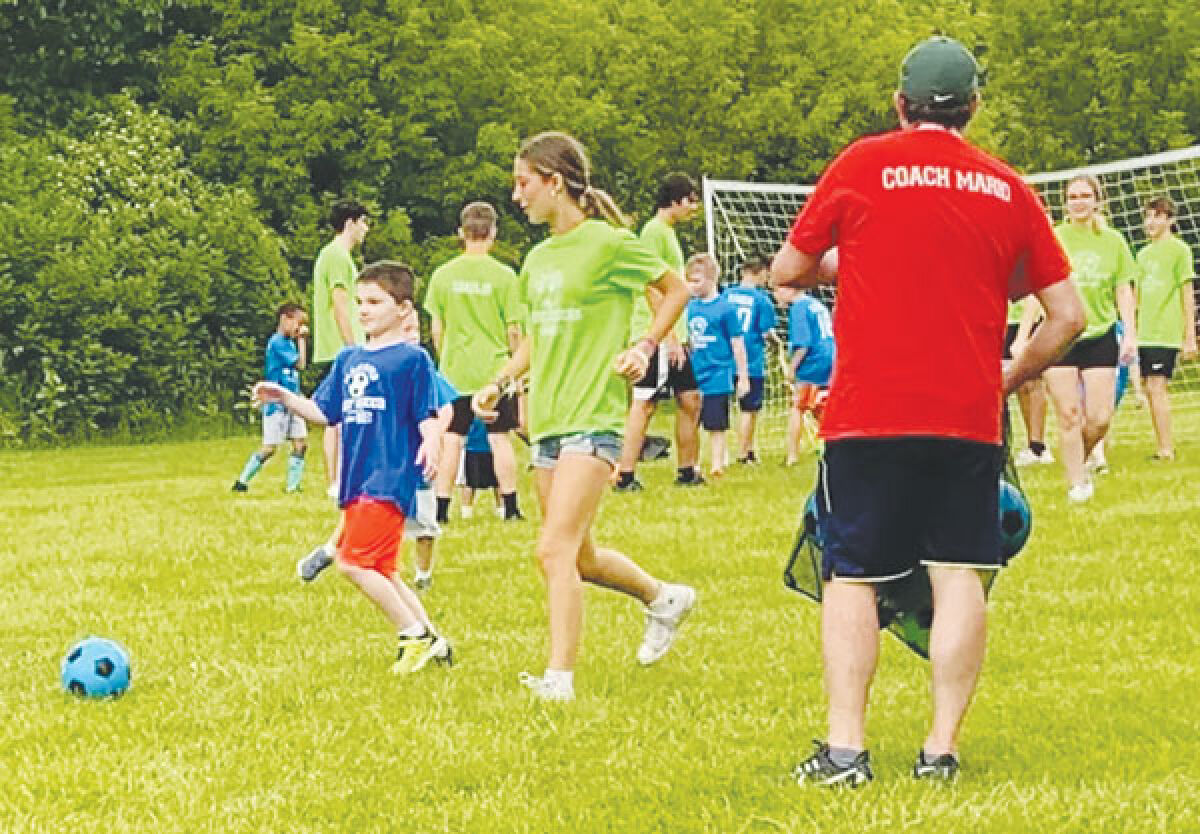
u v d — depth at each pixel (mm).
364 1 44312
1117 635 9312
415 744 7340
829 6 49938
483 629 10336
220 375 38188
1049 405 31188
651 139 48688
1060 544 12758
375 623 10625
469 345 15734
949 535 6391
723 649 9328
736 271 27703
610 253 8336
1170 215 19406
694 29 49062
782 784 6430
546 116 46250
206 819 6289
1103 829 5785
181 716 8023
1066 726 7336
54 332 36188
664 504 16906
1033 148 53656
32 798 6645
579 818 6133
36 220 36188
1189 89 52625
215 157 42219
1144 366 19594
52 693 8680
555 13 48031
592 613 10625
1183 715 7488
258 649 9750
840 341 6379
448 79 44531
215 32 44125
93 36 41312
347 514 9234
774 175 51344
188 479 23328
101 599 11906
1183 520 13812
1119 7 53219
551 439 8445
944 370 6234
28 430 35469
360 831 6133
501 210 47125
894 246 6277
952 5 54094
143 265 36812
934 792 6219
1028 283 6547
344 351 9531
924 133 6434
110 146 38375
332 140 42781
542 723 7699
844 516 6371
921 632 6977
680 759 6938
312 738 7469
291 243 42188
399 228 42906
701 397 20219
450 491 15883
